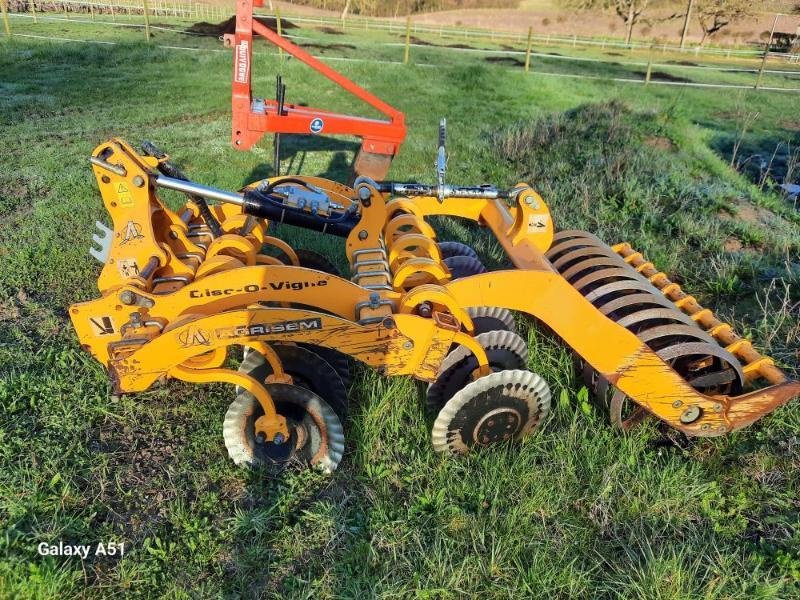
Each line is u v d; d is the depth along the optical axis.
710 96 15.11
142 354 3.47
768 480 3.91
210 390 4.50
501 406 3.79
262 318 3.45
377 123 6.36
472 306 3.77
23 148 9.19
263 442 3.68
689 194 7.65
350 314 3.74
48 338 4.95
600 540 3.50
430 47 20.19
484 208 5.03
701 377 3.99
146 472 3.85
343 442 3.76
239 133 6.09
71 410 4.22
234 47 5.87
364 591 3.15
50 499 3.55
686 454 4.10
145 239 3.73
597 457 3.95
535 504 3.63
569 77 16.50
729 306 5.72
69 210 7.08
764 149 10.66
